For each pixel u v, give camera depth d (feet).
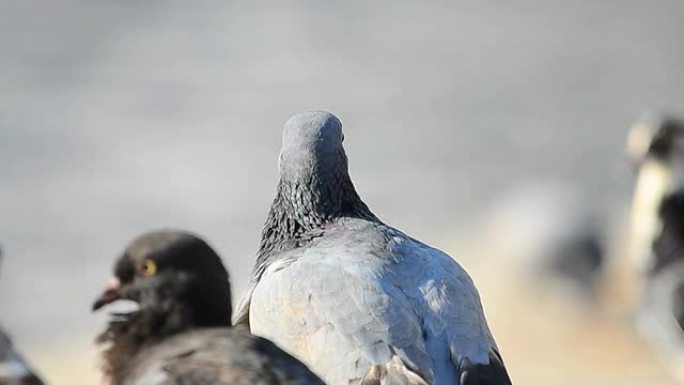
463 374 28.68
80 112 177.17
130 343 25.13
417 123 170.60
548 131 167.02
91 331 94.27
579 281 90.53
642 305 63.41
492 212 107.34
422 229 116.88
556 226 94.53
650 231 63.00
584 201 100.07
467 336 29.35
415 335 29.01
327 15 241.14
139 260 25.71
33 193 140.26
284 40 222.89
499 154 153.99
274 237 33.45
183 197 137.39
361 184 139.74
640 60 209.26
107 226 129.59
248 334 24.32
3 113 175.83
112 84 195.00
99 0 246.27
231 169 146.72
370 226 32.32
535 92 190.39
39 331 98.12
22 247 123.75
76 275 115.96
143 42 222.07
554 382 71.77
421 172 144.97
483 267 94.48
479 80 198.80
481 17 244.01
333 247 31.40
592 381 72.38
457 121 172.35
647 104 182.70
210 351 23.63
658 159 63.67
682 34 226.58
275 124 170.81
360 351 28.89
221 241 121.70
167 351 24.27
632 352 77.20
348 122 172.45
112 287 25.85
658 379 72.49
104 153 155.22
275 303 30.27
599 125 171.01
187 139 162.09
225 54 214.07
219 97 186.50
